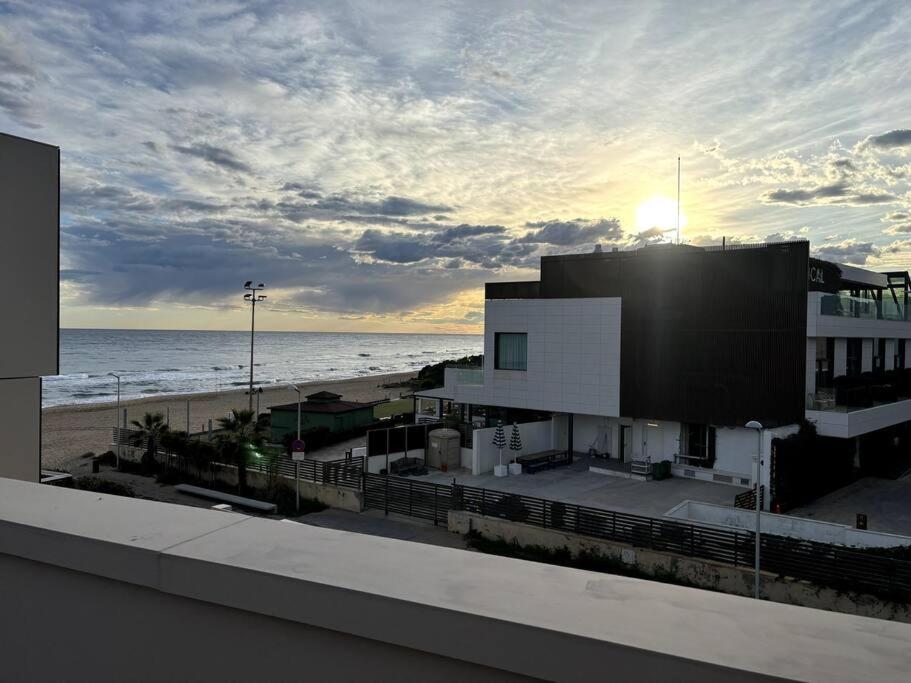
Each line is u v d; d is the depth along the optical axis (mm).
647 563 16359
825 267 28641
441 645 1517
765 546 14977
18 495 2592
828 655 1309
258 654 1822
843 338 28312
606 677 1350
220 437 26219
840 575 14078
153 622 2002
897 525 20828
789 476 22781
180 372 138625
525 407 31500
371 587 1635
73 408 67438
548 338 30812
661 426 28781
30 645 2270
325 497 23734
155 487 27016
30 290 8727
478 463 28047
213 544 1980
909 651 1327
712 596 1609
